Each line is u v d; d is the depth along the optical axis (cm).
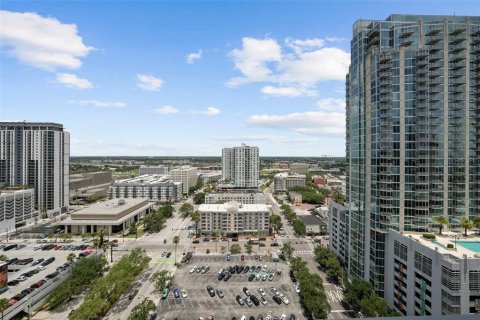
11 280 15050
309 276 14275
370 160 13650
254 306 13225
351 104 15388
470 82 12850
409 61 12769
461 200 12681
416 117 12756
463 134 12794
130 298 13850
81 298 14188
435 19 13375
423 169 12650
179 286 15238
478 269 9000
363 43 14212
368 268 13700
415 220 12581
